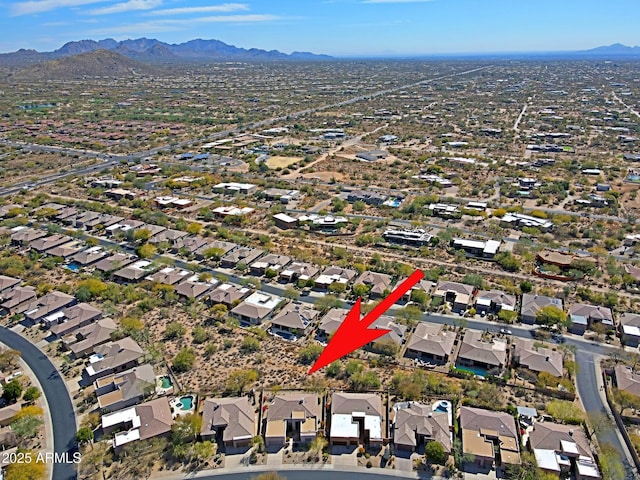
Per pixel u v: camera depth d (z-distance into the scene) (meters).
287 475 80.31
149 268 151.50
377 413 90.44
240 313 126.75
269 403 94.31
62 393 99.19
